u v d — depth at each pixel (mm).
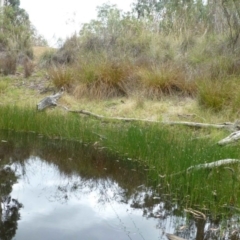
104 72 10273
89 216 4020
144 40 13109
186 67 10758
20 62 13953
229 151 5539
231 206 4309
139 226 3834
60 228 3672
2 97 10719
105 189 5051
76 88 10250
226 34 12242
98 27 14312
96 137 7773
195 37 13086
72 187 5062
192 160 5312
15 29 15477
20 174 5629
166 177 5258
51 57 13586
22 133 8383
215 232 3787
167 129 7227
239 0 11203
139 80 10117
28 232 3551
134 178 5645
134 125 7691
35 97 10719
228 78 9453
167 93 9664
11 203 4309
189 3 14984
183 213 4250
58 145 7562
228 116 8062
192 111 8648
